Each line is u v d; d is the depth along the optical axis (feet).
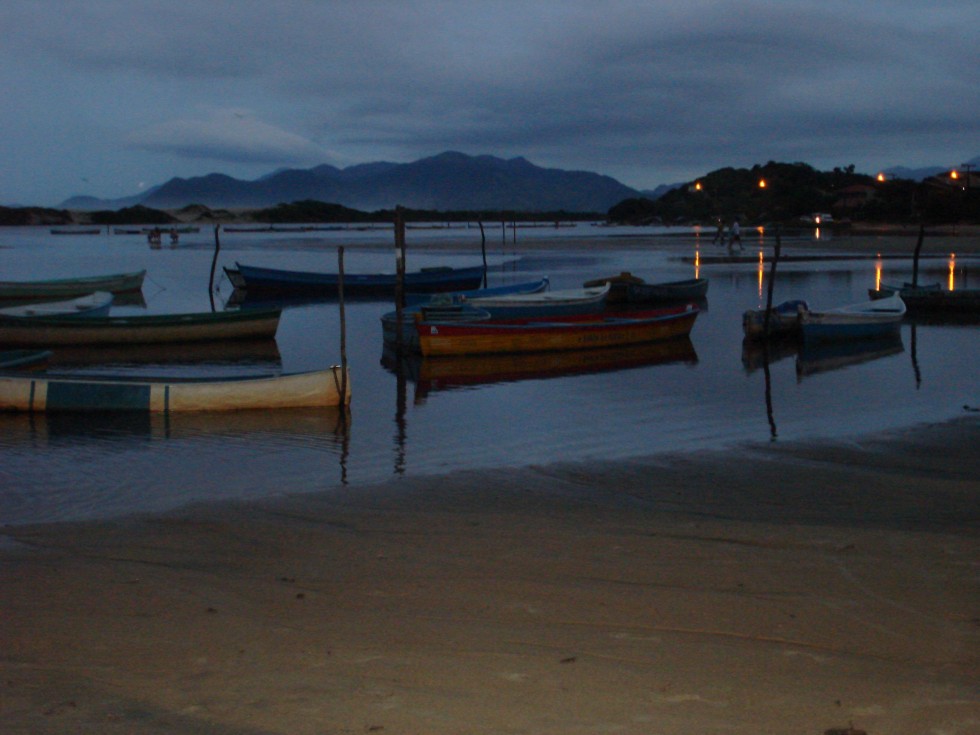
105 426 49.75
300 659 19.35
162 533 30.09
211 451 44.37
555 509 32.83
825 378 63.98
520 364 71.97
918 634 20.34
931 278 143.95
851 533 28.53
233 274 138.00
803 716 16.53
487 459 42.14
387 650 19.79
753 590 23.32
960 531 29.25
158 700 17.46
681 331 82.89
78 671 18.89
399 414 53.47
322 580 24.84
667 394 59.16
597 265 178.29
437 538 28.89
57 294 126.93
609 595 23.13
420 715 16.69
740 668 18.63
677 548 27.22
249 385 53.42
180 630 21.16
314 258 221.25
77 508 34.78
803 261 182.80
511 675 18.39
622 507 33.04
